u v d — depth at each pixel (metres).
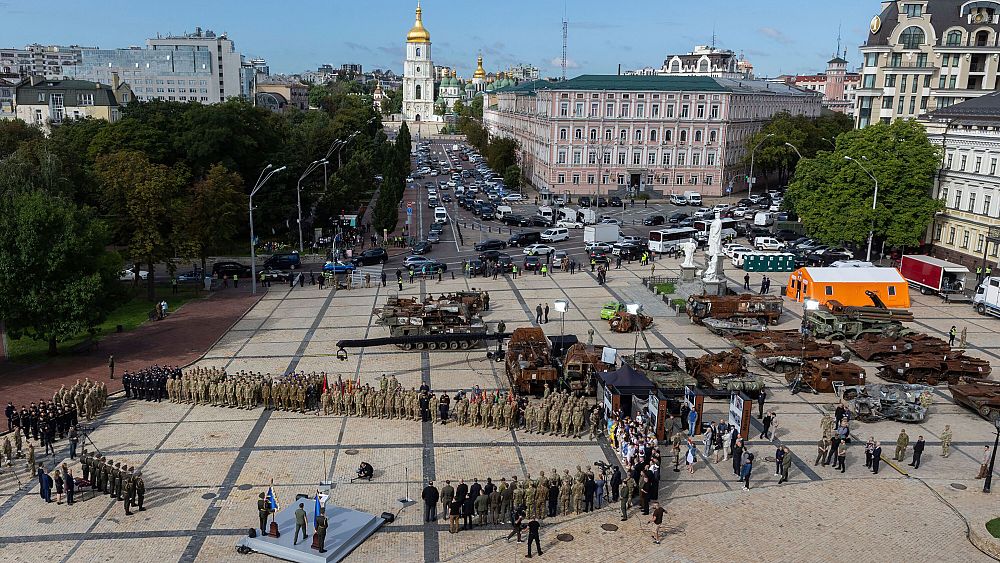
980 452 38.56
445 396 41.34
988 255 79.94
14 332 51.47
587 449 38.19
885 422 42.53
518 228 115.62
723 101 140.75
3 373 50.53
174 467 35.81
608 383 39.66
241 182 84.44
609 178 143.25
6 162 66.69
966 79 114.75
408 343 55.25
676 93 139.62
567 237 105.44
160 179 70.88
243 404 43.75
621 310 62.72
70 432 37.38
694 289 70.06
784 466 34.72
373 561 28.08
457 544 29.36
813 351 50.53
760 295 65.19
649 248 95.38
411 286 77.56
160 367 49.88
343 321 63.44
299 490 33.53
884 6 121.38
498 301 70.06
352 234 108.00
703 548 28.70
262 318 64.81
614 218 120.75
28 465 36.47
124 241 72.94
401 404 42.06
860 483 34.72
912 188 83.56
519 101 189.88
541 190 149.88
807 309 56.66
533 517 31.23
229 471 35.41
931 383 48.72
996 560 27.83
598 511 32.25
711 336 58.94
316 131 127.19
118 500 32.84
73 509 32.06
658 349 55.25
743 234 110.06
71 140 100.94
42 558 28.11
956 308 69.00
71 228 52.22
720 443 37.47
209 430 40.38
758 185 158.62
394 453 37.50
